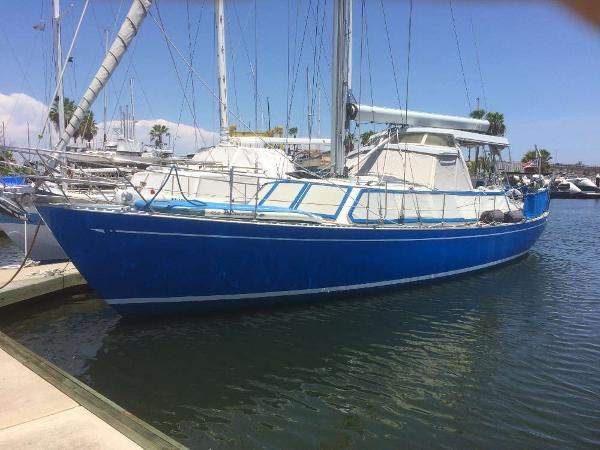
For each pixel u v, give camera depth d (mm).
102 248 7891
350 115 11992
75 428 3965
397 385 6727
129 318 8695
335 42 11562
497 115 31750
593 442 5359
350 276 10258
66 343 8234
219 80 13273
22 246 13133
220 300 8953
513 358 7730
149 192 9094
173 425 5645
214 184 10844
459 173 13875
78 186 11898
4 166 8102
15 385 4824
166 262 8258
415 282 11656
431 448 5199
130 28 9758
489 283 12914
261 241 8898
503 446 5258
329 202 10422
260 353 7754
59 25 16516
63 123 15750
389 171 13594
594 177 84125
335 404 6164
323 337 8484
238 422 5711
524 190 17656
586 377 7039
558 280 13633
